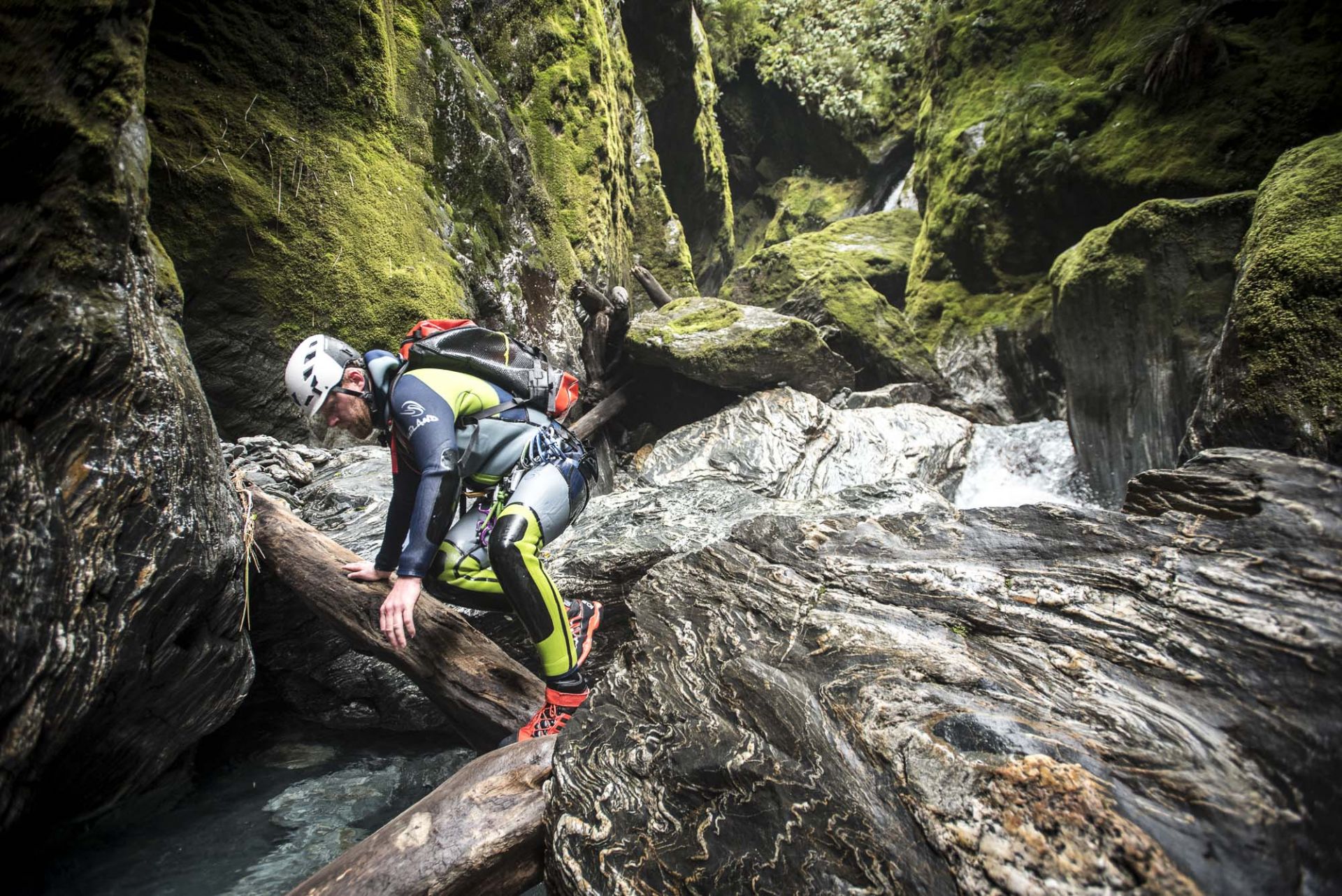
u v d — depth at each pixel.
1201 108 7.34
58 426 1.96
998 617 1.72
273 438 4.32
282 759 3.21
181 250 4.02
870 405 7.19
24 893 2.20
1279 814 1.12
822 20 14.61
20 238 1.86
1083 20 9.16
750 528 2.46
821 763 1.53
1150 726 1.33
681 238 10.77
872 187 13.66
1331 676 1.27
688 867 1.50
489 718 2.54
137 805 2.70
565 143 8.00
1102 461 6.33
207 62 4.31
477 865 1.78
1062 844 1.16
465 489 2.53
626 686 2.02
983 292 9.00
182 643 2.49
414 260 5.12
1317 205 4.21
